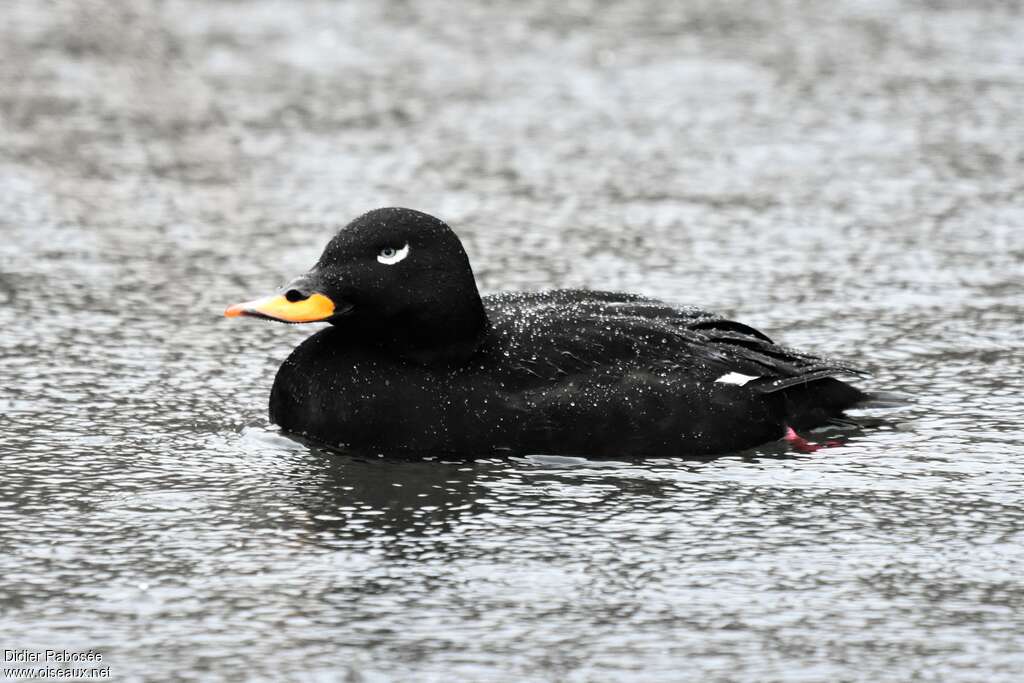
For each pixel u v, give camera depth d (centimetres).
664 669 755
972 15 2283
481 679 743
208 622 796
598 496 964
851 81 2006
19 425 1073
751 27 2223
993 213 1591
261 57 2056
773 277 1418
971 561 874
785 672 752
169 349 1235
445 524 920
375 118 1866
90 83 1939
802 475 1004
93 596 824
